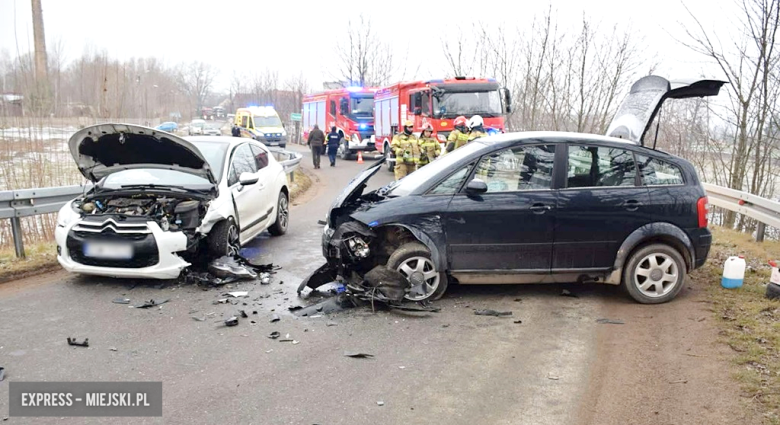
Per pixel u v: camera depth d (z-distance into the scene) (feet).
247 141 29.81
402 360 15.21
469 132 41.27
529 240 19.39
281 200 31.99
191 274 22.17
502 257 19.48
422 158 40.47
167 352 15.61
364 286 19.54
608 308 19.42
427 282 19.72
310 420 12.11
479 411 12.56
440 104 56.34
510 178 19.75
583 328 17.57
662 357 15.34
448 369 14.67
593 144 20.01
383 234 20.47
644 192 19.67
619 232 19.45
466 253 19.43
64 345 16.01
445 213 19.27
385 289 19.10
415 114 58.59
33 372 14.30
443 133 56.13
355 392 13.39
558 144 19.94
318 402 12.90
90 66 63.87
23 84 50.98
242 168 27.37
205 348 15.89
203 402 12.86
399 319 18.31
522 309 19.29
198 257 23.34
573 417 12.32
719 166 51.57
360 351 15.78
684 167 20.13
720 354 15.42
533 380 14.07
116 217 21.30
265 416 12.27
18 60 53.47
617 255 19.51
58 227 21.79
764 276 23.07
